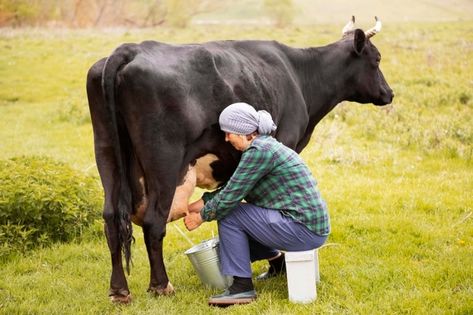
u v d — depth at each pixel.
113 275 5.19
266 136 5.13
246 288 5.28
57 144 12.60
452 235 6.84
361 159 10.20
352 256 6.38
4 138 13.30
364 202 8.15
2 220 6.73
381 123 12.36
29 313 5.27
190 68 5.21
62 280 5.98
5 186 6.82
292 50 6.84
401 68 18.36
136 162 5.18
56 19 39.88
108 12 40.50
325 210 5.19
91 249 6.80
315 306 5.12
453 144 10.62
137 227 7.71
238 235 5.22
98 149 5.22
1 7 38.09
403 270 5.89
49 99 18.34
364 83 7.26
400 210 7.81
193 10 41.28
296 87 6.57
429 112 13.20
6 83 19.94
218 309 5.20
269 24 39.16
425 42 23.72
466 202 8.01
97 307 5.29
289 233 5.11
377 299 5.30
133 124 5.02
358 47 6.99
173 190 5.12
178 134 5.08
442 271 5.80
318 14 46.06
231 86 5.52
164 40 27.48
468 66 18.27
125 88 4.94
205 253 5.50
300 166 5.14
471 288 5.41
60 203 6.93
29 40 27.52
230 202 5.04
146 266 6.37
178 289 5.64
